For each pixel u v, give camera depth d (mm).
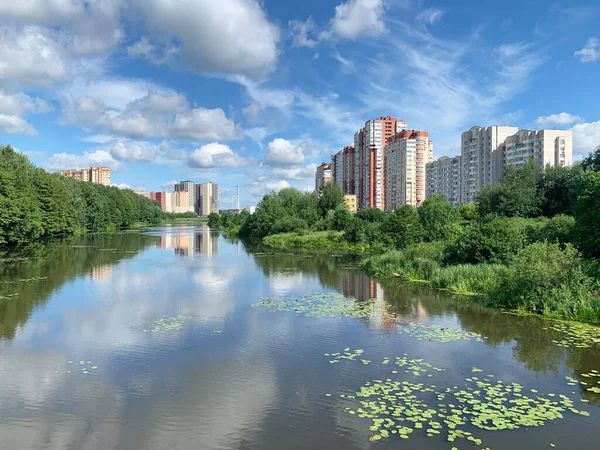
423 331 16297
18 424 9383
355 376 11852
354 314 19125
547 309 18266
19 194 51156
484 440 8414
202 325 17266
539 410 9641
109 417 9664
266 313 19359
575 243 23141
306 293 24375
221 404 10227
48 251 48750
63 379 11805
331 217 72688
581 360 12969
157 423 9367
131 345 14727
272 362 13016
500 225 27453
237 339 15375
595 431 8750
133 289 25375
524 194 53469
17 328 16812
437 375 11867
